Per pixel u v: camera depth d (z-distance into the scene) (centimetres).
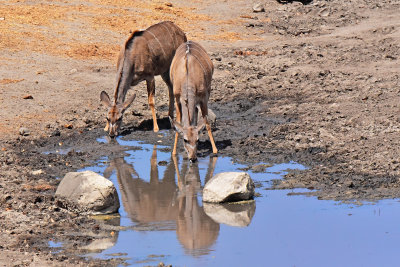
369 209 3231
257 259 2648
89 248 2800
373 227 2995
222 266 2578
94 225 3108
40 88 5891
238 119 5225
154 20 8531
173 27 5128
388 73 6019
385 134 4450
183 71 4162
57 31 7556
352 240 2845
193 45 4384
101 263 2616
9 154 4353
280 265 2581
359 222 3064
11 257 2670
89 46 7162
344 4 9450
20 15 7962
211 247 2792
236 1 9919
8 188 3644
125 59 4747
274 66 6662
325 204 3331
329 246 2780
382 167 3862
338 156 4141
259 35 8269
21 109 5372
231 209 3319
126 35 7750
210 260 2642
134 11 8844
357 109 5100
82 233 2992
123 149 4534
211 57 7100
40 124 5094
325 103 5394
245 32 8381
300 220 3111
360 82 5822
